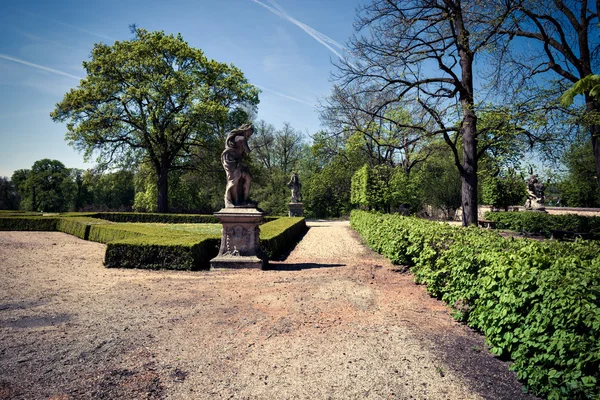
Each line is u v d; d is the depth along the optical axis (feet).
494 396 10.64
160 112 82.17
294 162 153.69
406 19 41.29
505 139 41.19
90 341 14.02
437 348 14.01
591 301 10.34
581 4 36.14
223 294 20.90
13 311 17.48
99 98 79.56
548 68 38.63
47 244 43.93
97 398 10.12
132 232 38.47
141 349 13.39
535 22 36.42
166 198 90.53
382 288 22.89
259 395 10.50
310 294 20.85
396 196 64.64
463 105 41.75
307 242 51.98
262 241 35.19
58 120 81.87
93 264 31.32
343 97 49.42
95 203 177.47
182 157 98.32
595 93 14.62
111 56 79.46
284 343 14.17
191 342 14.12
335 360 12.80
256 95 94.84
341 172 112.68
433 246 22.68
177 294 20.89
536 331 11.17
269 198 133.59
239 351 13.41
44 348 13.29
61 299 19.71
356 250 43.50
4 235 51.47
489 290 14.46
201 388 10.82
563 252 16.38
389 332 15.49
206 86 83.30
